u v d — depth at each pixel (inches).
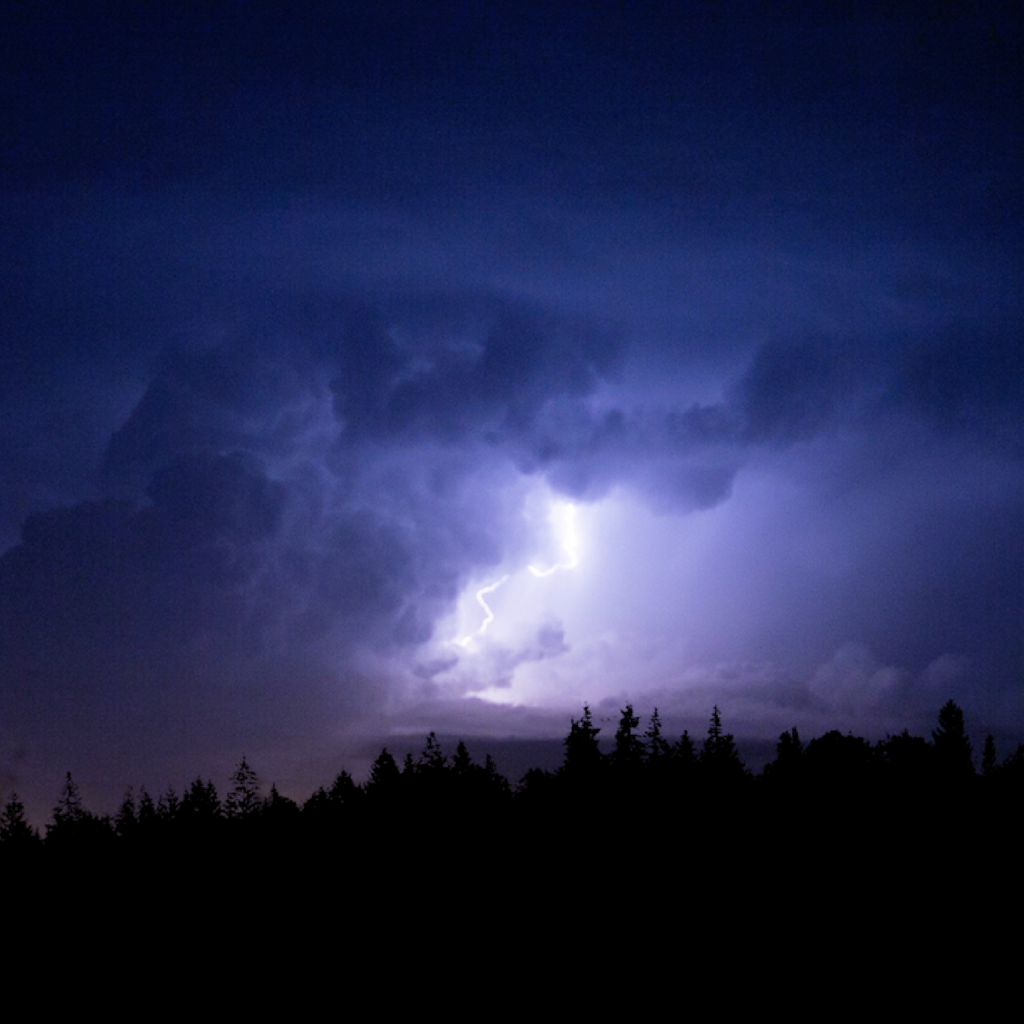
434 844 1219.9
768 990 901.2
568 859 1103.0
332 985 1064.2
